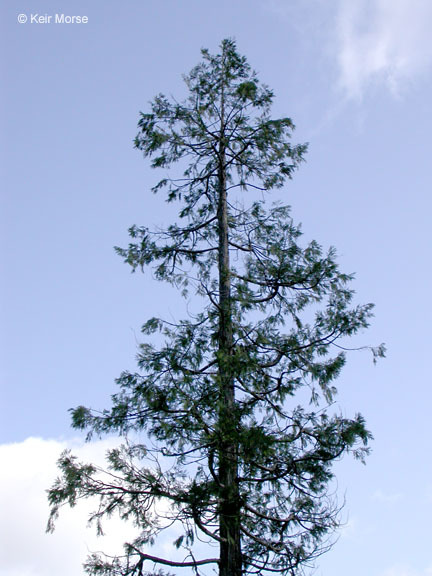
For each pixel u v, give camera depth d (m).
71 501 9.53
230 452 9.50
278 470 10.20
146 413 10.65
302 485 10.38
